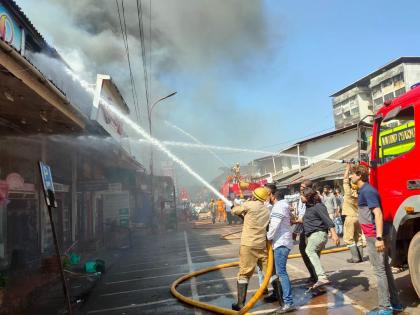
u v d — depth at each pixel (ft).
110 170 77.61
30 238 39.99
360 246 29.99
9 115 30.53
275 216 19.01
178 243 57.41
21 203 38.45
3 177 34.42
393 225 18.93
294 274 26.84
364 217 17.22
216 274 29.91
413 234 19.03
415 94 18.25
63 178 50.26
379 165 20.31
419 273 17.74
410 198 18.17
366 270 25.79
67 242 50.70
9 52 19.12
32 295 25.79
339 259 30.81
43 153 42.19
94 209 69.67
